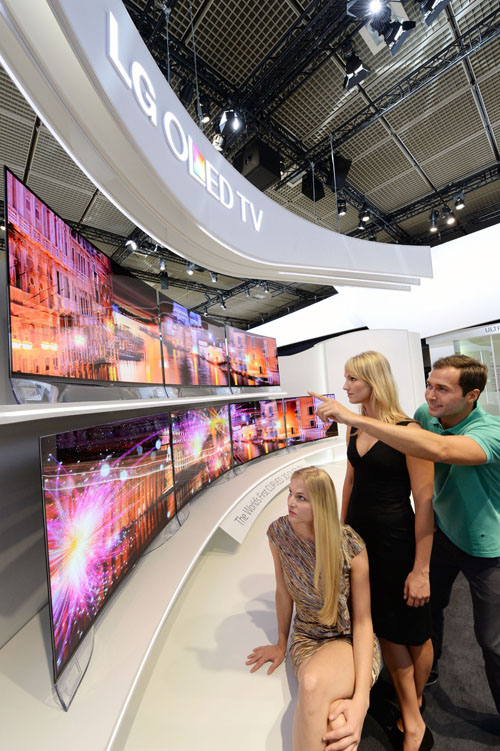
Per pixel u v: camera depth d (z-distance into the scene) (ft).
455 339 23.26
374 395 4.66
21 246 4.21
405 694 4.47
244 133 12.77
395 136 13.64
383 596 4.43
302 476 4.31
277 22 9.07
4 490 4.41
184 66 9.93
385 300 24.11
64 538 3.59
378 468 4.49
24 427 4.79
